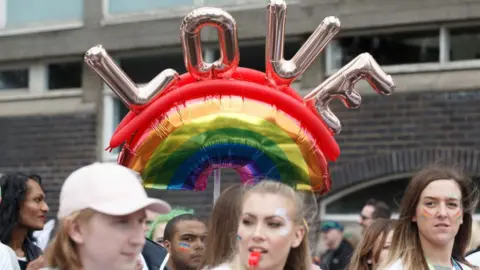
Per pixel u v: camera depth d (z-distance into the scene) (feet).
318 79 31.24
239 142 15.71
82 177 10.43
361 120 30.35
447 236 14.70
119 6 34.40
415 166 29.35
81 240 10.36
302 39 31.40
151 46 33.53
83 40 34.65
